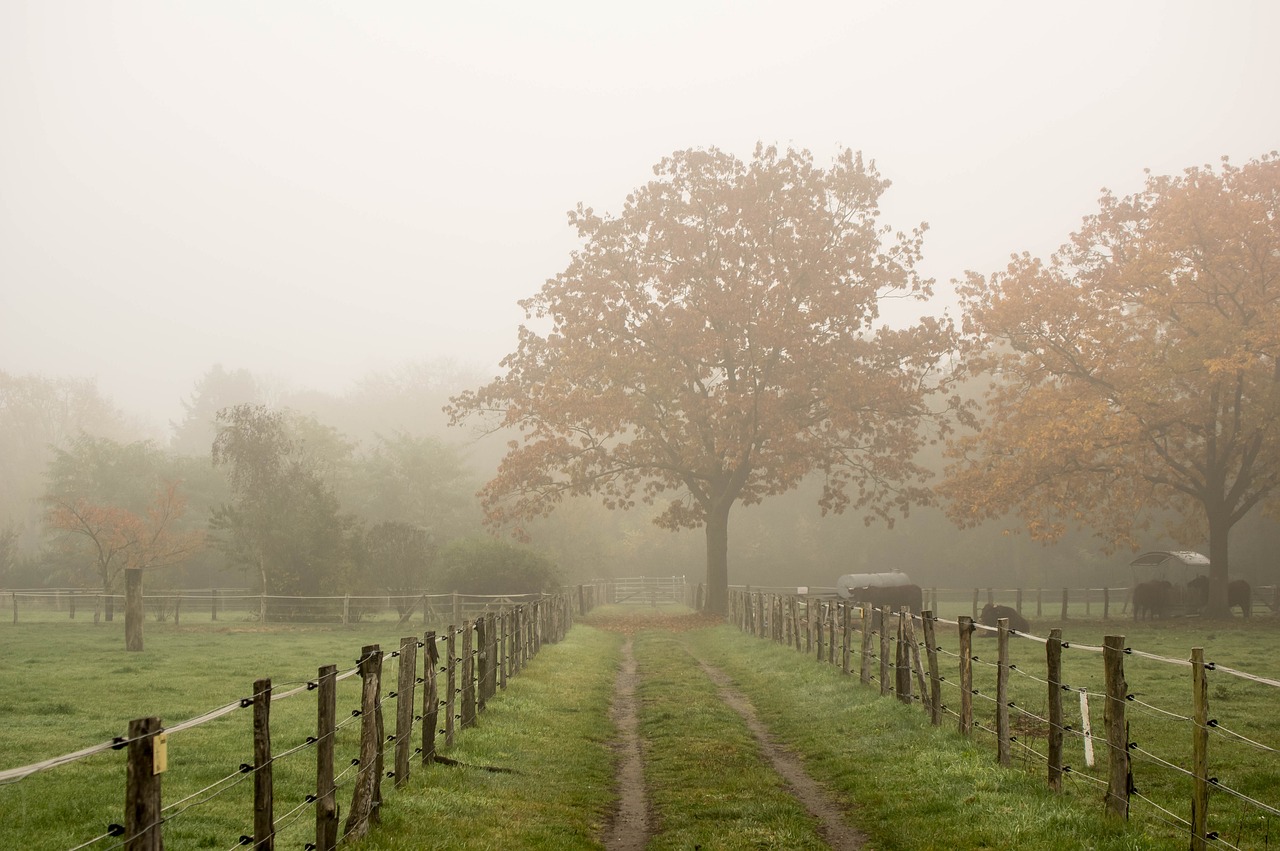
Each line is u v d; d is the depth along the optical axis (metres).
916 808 10.69
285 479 42.72
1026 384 43.75
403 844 8.62
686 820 10.62
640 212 42.12
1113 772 9.61
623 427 42.81
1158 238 38.06
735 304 39.62
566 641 30.92
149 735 5.57
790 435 39.88
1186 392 41.16
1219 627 36.06
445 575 39.59
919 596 38.28
